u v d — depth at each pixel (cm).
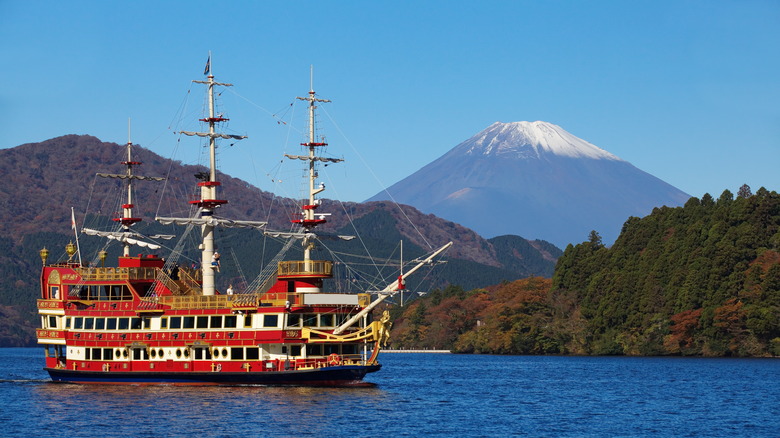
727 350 19912
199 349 10550
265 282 11200
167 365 10650
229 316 10412
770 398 11081
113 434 7869
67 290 11469
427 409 9650
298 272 10581
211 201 11506
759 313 19175
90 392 10525
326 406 9375
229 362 10388
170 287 11044
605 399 11006
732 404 10444
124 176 12825
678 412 9731
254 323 10269
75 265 11725
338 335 10306
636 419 9169
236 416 8675
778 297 18975
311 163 11475
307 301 10219
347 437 7788
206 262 11381
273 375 10256
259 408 9150
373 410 9306
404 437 7862
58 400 9900
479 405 10238
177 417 8650
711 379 13938
